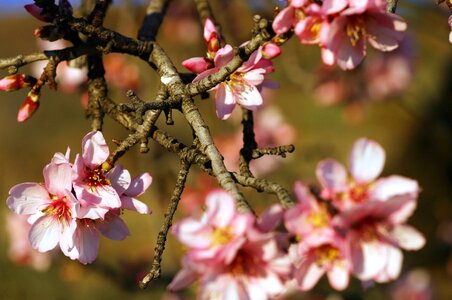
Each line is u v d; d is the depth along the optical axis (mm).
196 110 797
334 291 1312
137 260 1476
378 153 755
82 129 3631
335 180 753
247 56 791
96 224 802
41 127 3635
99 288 2012
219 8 1236
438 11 1298
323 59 786
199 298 729
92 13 853
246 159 826
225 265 729
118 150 799
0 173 3381
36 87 846
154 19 918
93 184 798
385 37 786
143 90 1272
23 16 4855
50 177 799
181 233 729
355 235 735
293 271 735
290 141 1503
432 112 1654
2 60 844
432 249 2066
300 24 775
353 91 1538
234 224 728
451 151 2406
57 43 1141
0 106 3688
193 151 783
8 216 1364
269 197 1434
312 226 729
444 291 1966
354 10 768
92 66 877
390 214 737
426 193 2381
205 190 1234
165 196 1369
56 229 799
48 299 2062
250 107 818
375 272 733
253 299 729
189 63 815
